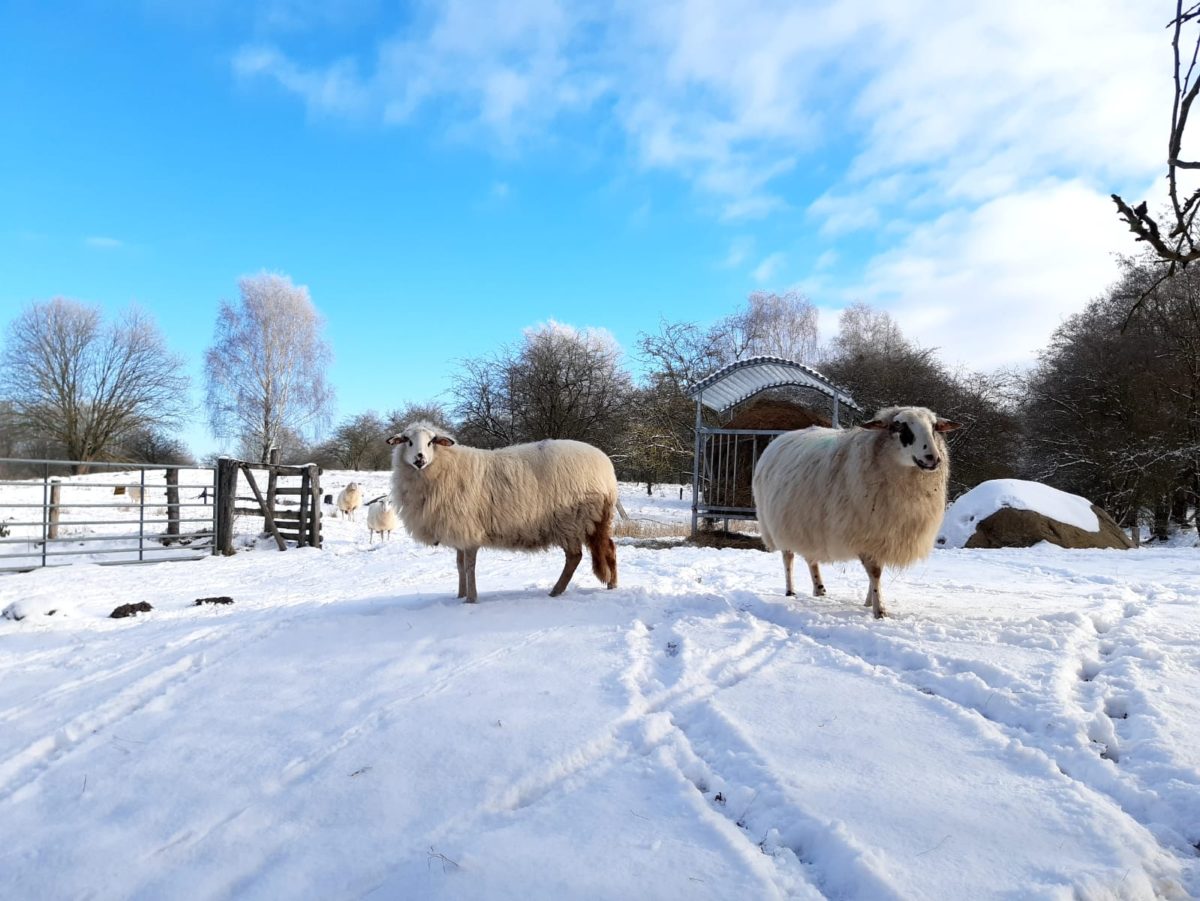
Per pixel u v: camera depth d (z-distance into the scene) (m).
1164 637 5.17
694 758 3.39
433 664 4.84
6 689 4.85
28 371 41.59
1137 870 2.43
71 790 3.38
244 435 41.69
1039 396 28.77
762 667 4.65
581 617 5.93
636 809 2.94
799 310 43.25
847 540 6.16
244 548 15.79
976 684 4.14
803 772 3.20
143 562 13.30
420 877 2.55
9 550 14.83
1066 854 2.54
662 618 5.95
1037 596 7.26
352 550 15.00
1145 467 22.67
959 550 12.00
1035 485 13.91
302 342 41.00
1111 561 10.44
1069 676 4.30
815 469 6.53
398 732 3.74
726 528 15.56
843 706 3.93
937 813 2.82
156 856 2.83
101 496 23.16
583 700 4.09
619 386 35.34
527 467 6.79
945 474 6.11
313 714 4.09
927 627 5.41
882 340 42.41
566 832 2.79
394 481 6.72
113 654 5.53
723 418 18.52
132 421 43.97
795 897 2.38
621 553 12.34
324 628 5.71
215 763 3.56
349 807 3.09
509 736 3.62
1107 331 25.83
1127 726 3.63
